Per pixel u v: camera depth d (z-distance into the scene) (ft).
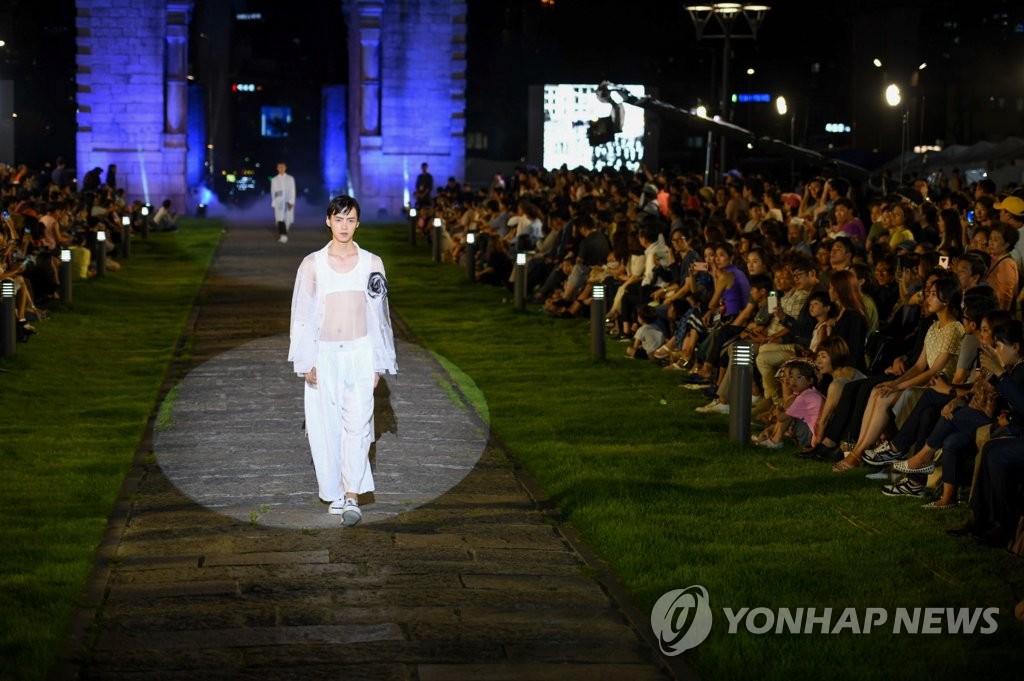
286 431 42.98
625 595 27.50
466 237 97.86
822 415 39.09
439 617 25.99
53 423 44.91
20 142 219.82
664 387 51.90
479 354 61.26
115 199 122.01
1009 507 30.09
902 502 34.04
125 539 31.07
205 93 199.21
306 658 23.79
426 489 36.01
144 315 75.97
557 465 38.55
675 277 61.67
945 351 35.78
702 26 112.06
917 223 56.49
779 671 23.21
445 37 164.96
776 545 30.48
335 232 32.50
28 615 25.38
